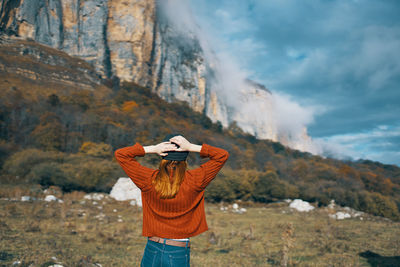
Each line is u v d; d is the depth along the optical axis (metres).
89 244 8.48
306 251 9.77
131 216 16.69
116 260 6.84
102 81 100.56
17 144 41.06
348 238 12.27
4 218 10.82
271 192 41.06
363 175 68.81
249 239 12.12
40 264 5.30
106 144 46.47
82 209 16.70
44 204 16.34
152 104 94.81
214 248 10.09
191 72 138.25
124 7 114.44
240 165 66.38
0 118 46.56
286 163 74.38
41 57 89.12
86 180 29.36
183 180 1.81
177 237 1.81
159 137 56.34
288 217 22.17
